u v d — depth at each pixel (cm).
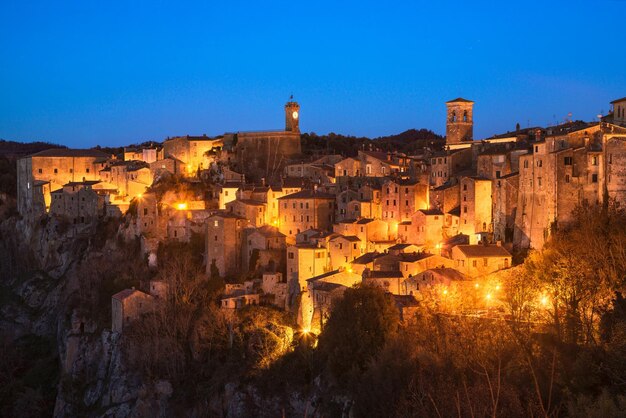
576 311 10731
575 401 8294
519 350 9656
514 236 15612
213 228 18775
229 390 15038
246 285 17325
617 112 17138
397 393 10475
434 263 14912
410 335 12075
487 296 13550
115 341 17500
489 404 8550
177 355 16438
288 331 15388
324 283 15350
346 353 12838
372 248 17188
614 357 8538
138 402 16050
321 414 12769
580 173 14412
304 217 19550
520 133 18812
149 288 18262
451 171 18562
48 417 18450
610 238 12900
